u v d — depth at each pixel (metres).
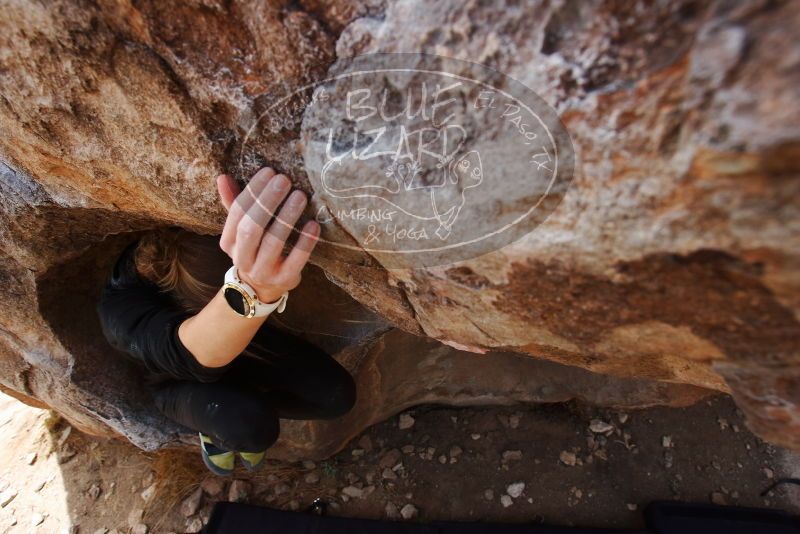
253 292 0.94
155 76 0.78
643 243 0.57
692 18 0.49
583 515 1.64
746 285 0.56
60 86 0.84
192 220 1.01
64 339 1.48
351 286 0.98
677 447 1.74
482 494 1.70
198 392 1.33
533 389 1.75
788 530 1.48
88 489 1.89
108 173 0.97
